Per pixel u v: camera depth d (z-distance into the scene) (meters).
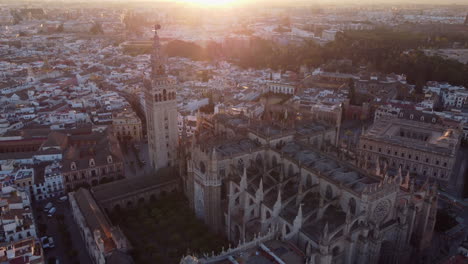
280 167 145.62
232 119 182.00
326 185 126.00
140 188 161.50
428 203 128.50
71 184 176.38
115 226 139.88
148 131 176.75
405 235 122.50
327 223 105.81
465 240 138.88
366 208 112.25
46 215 157.38
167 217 149.12
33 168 178.50
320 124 181.88
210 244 131.38
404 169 199.38
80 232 143.75
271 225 122.12
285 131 157.88
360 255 114.25
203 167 143.38
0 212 138.50
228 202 134.62
